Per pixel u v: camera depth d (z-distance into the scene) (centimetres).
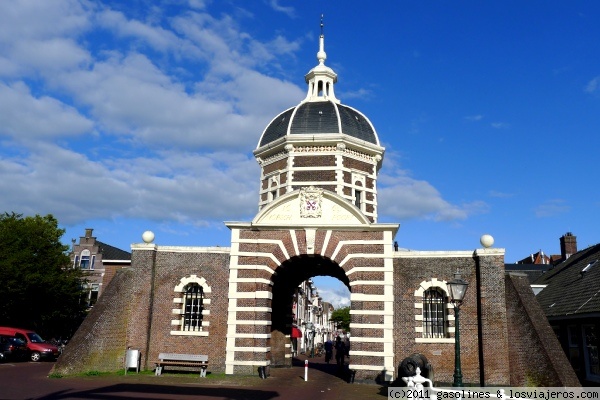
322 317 10719
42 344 3122
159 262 2742
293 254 2608
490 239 2519
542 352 2223
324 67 3494
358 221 2598
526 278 2473
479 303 2483
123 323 2622
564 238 4403
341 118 3112
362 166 3102
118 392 1850
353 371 2458
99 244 5178
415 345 2500
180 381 2252
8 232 3831
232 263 2620
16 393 1734
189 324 2691
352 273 2556
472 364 2442
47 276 3762
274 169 3142
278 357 3144
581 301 2491
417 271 2583
